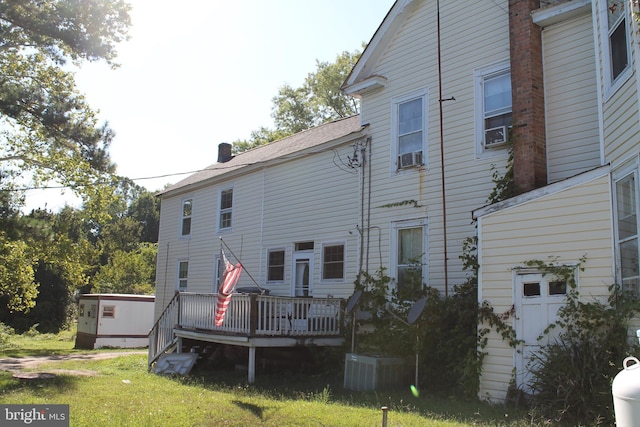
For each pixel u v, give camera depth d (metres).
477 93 12.75
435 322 11.77
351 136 15.59
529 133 11.05
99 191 25.03
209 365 15.78
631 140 8.19
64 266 26.50
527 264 9.65
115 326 27.81
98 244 50.44
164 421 8.08
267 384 12.49
